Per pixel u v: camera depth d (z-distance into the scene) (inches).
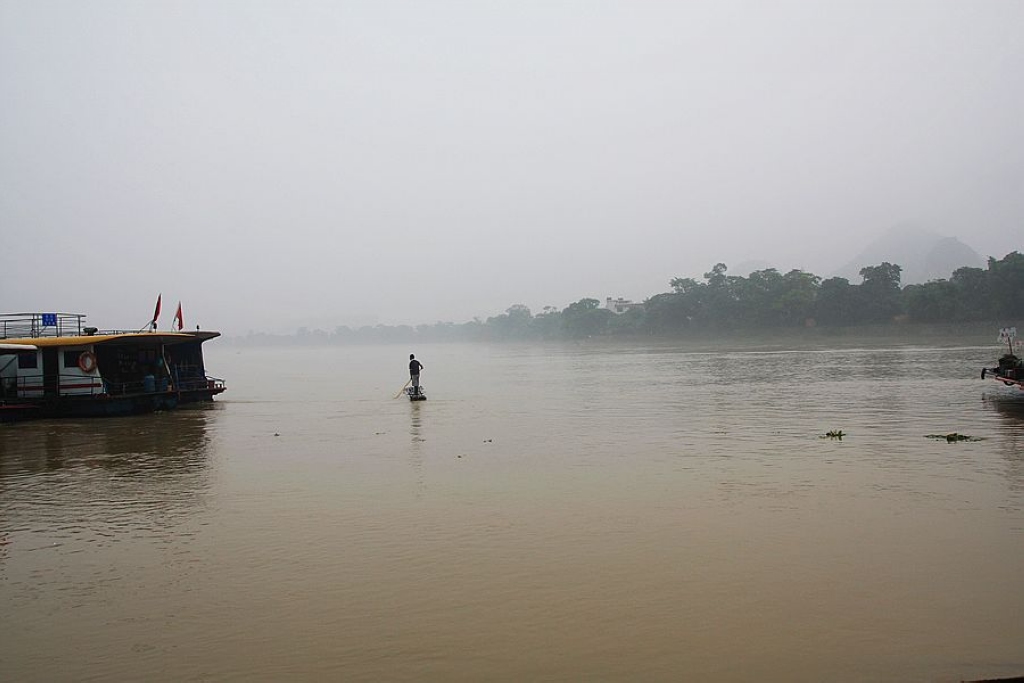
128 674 278.4
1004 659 276.5
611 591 350.6
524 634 305.4
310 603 344.5
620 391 1550.2
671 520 474.3
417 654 289.4
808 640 294.4
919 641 291.9
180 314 1517.0
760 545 415.5
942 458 667.4
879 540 419.5
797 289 5093.5
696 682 263.4
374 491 584.1
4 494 603.2
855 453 704.4
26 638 312.8
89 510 540.7
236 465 722.8
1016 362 1227.9
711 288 5797.2
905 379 1617.9
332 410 1274.6
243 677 273.9
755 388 1504.7
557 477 623.2
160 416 1216.8
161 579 382.9
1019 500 505.4
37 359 1208.8
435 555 412.5
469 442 842.8
